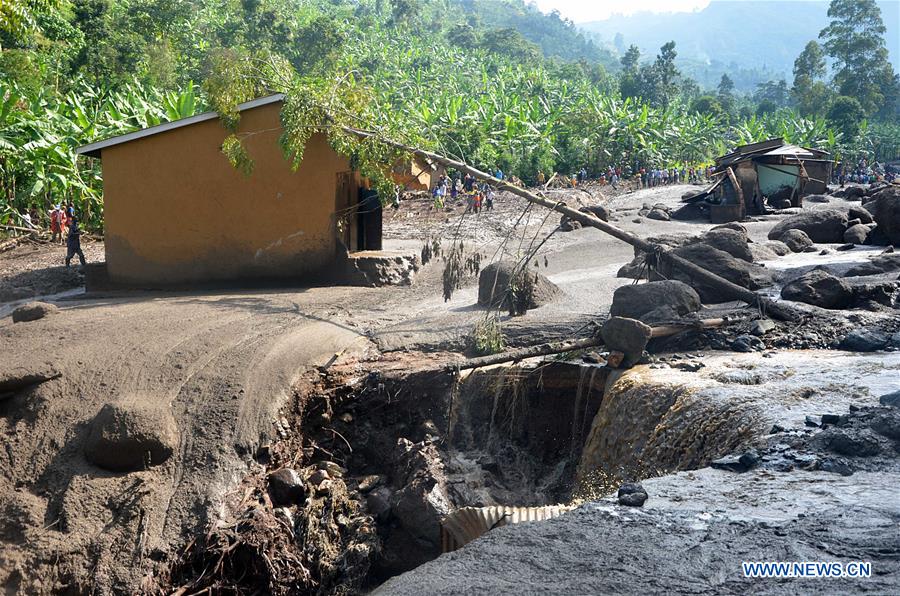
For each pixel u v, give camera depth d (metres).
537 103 76.19
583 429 13.89
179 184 22.86
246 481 12.52
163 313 18.45
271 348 15.63
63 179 33.41
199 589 11.21
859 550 5.49
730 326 15.27
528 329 16.30
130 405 12.93
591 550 5.67
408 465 13.60
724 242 20.44
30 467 12.60
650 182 64.31
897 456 7.95
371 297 20.61
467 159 58.25
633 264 21.77
